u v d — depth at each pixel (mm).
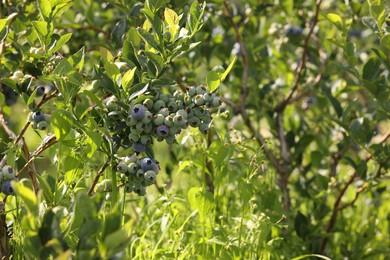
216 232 3787
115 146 3207
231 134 4805
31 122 3258
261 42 5379
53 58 3418
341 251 4863
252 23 5430
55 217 2570
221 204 4426
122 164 3051
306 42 4930
